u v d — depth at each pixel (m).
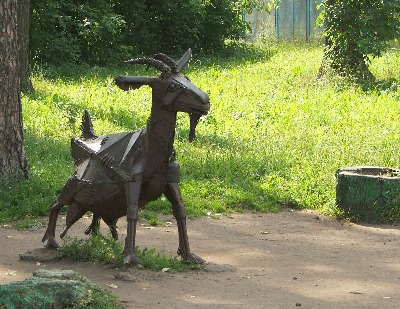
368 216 16.12
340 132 22.56
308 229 15.50
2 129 16.92
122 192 11.91
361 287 11.23
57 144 20.77
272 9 49.00
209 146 21.09
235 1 44.19
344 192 16.39
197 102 11.27
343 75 30.52
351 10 29.75
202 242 14.13
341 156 19.58
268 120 24.56
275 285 11.27
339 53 30.52
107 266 12.06
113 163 11.88
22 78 28.09
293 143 21.27
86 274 11.63
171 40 43.16
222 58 41.34
